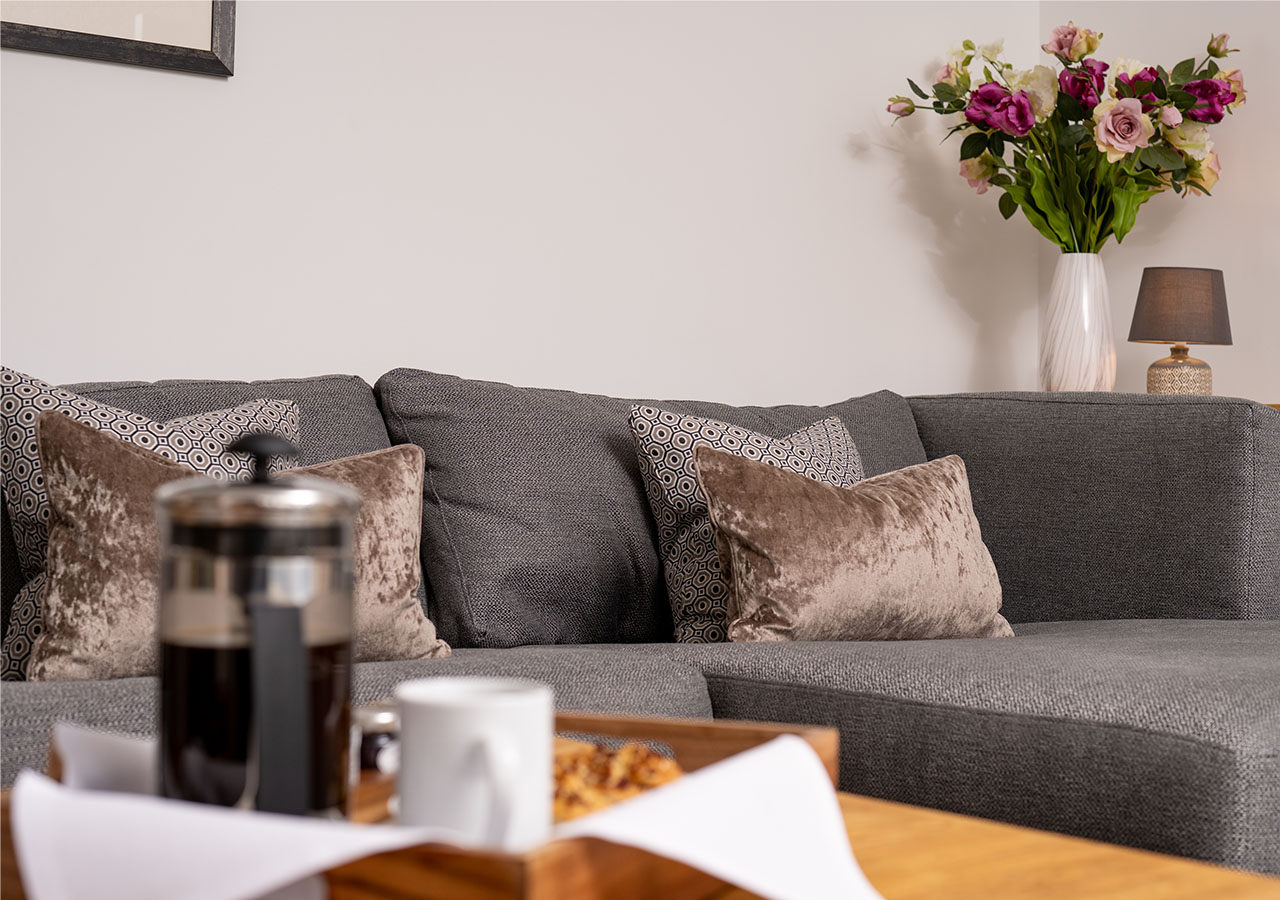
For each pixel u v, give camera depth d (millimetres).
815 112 3270
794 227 3230
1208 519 2271
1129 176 3121
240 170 2488
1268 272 3234
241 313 2490
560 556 2107
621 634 2182
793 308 3227
